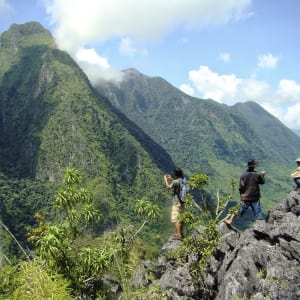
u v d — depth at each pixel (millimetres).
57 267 10117
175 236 12297
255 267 8445
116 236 12367
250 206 11039
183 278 9781
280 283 7746
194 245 10430
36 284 6707
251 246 8852
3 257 7945
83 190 12422
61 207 11992
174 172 12242
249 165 11297
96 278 11211
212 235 10141
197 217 11148
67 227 11492
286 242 8516
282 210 10688
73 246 11977
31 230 12203
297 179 11055
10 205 182250
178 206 11922
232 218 10922
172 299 9219
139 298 9188
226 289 8258
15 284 7016
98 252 11086
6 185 199125
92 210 12023
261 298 7582
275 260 8281
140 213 13164
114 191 196625
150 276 10438
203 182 11234
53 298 6535
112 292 10953
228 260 9359
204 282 9711
